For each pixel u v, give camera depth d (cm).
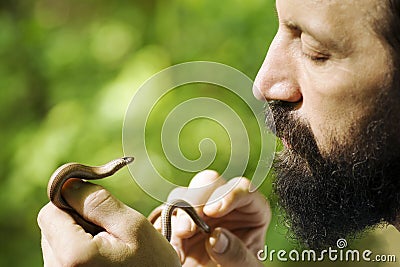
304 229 134
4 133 284
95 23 295
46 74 288
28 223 278
